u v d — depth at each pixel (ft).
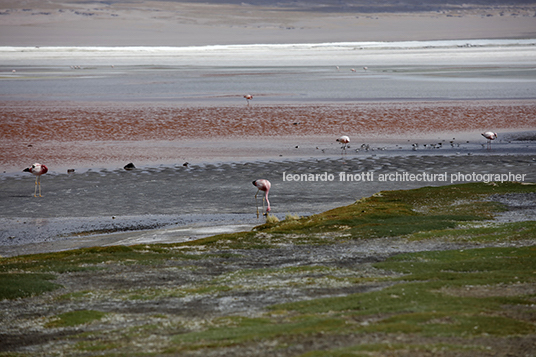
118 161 437.99
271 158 444.14
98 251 222.07
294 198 331.98
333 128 576.61
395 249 213.87
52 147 492.95
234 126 588.09
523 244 208.85
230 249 224.12
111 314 146.10
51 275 186.80
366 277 172.35
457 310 128.06
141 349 116.26
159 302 154.81
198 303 151.33
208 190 350.43
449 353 101.60
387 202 308.19
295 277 175.32
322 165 417.28
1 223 284.00
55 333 134.31
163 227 274.36
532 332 112.37
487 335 111.04
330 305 138.51
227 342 114.21
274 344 111.45
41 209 310.45
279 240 236.22
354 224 261.44
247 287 163.94
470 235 229.45
